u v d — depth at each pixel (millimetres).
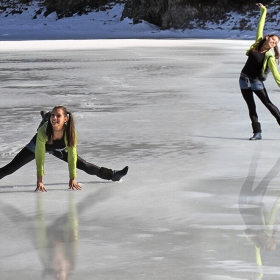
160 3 176500
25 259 10680
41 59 77812
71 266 10312
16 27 187125
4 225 12844
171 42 129375
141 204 14539
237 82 46562
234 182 16766
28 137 24500
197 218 13227
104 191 15898
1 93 41062
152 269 10125
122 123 28109
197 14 171000
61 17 192375
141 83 46750
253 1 169875
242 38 156750
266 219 13086
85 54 88062
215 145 22625
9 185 16750
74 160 16000
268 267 10141
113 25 183625
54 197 15320
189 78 50188
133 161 19891
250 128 26391
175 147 22266
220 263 10352
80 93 40656
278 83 23875
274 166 18844
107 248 11258
